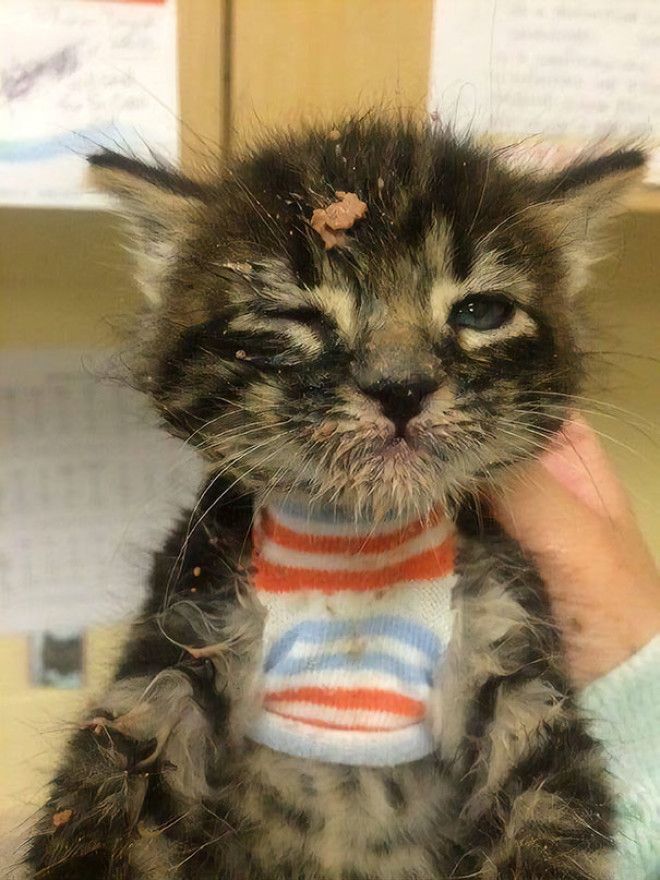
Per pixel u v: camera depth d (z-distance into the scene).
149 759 0.12
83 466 0.21
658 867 0.12
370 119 0.13
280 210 0.12
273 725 0.12
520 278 0.12
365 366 0.11
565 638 0.13
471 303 0.12
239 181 0.12
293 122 0.13
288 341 0.11
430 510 0.12
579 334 0.14
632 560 0.15
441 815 0.12
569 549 0.14
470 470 0.12
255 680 0.12
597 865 0.11
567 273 0.14
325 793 0.12
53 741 0.14
